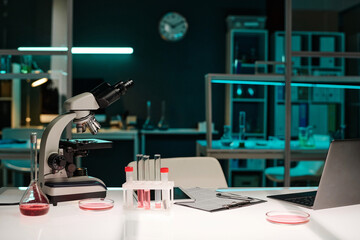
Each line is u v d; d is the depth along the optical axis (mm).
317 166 3930
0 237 1144
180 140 6238
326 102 5590
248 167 5566
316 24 6000
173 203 1541
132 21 6344
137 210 1439
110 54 6324
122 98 6344
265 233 1194
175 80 6414
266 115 5750
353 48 5945
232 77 3447
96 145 1583
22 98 5953
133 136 5473
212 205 1502
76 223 1282
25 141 3594
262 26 6082
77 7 6301
